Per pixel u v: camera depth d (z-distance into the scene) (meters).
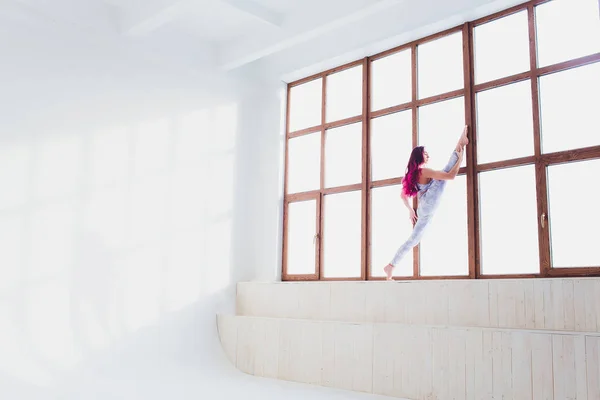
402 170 5.77
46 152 4.99
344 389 4.76
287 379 5.20
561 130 4.72
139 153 5.67
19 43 4.92
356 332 4.77
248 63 6.90
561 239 4.61
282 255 6.65
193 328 5.88
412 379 4.38
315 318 5.59
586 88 4.63
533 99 4.88
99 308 5.18
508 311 4.37
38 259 4.84
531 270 4.74
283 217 6.73
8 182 4.74
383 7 5.10
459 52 5.46
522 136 4.95
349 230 6.14
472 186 5.14
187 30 6.13
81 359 4.99
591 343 3.61
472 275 5.02
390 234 5.79
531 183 4.84
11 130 4.79
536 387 3.80
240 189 6.62
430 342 4.33
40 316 4.79
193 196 6.10
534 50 4.93
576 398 3.63
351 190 6.16
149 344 5.49
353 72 6.36
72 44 5.27
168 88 6.00
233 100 6.66
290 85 6.96
